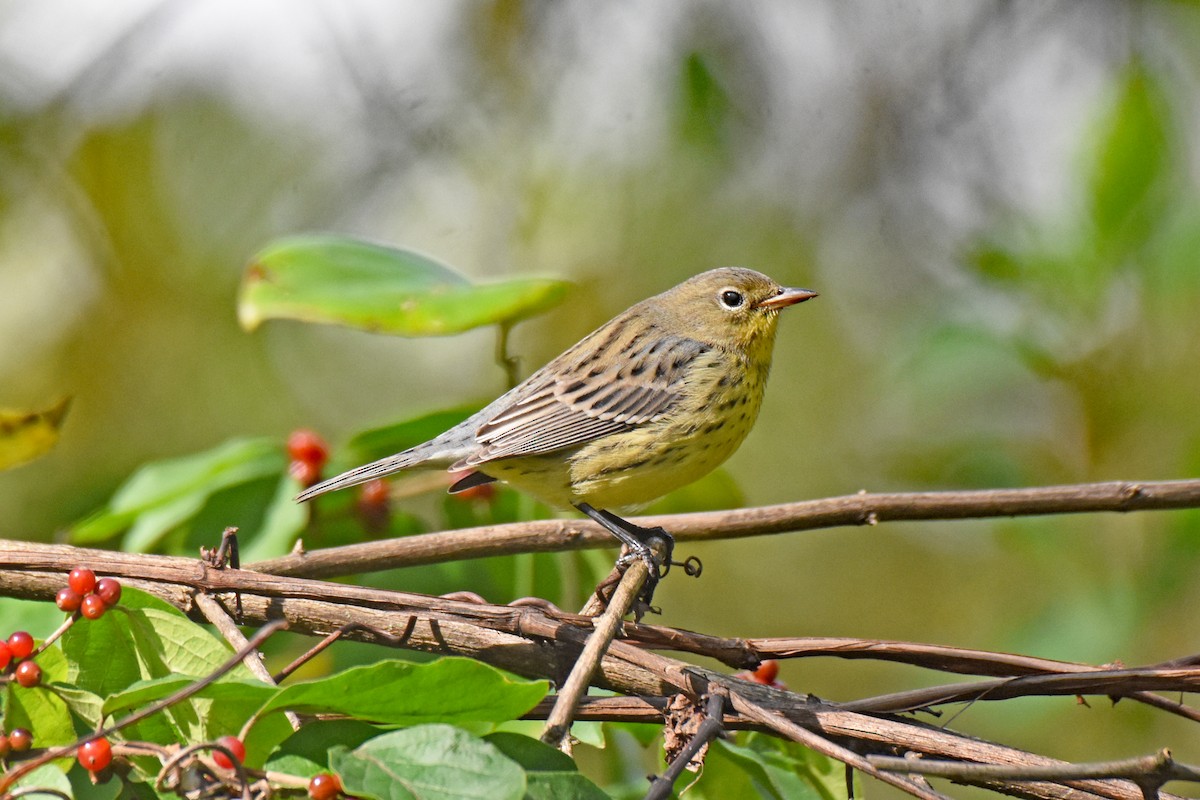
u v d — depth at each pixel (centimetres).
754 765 669
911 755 578
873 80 1592
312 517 934
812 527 762
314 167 1591
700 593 1550
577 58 1577
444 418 920
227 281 1551
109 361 1517
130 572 629
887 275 1594
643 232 1591
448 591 892
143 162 1561
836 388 1588
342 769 485
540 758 514
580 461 946
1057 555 1223
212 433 1517
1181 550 1161
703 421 965
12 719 561
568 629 615
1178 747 1234
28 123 1521
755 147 1588
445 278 859
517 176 1594
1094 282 1228
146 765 551
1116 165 1230
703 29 1553
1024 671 602
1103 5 1521
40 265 1544
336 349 1596
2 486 1391
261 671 572
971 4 1580
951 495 751
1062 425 1278
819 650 613
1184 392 1233
